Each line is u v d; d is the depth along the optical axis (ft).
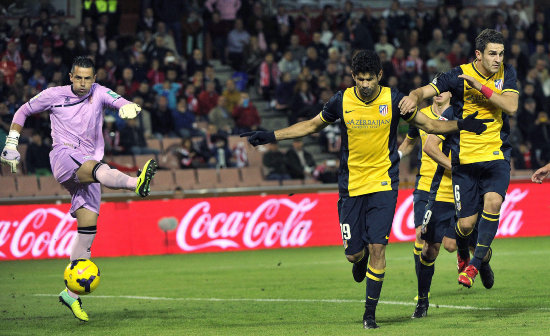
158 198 141.08
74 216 63.16
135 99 160.56
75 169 59.21
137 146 154.61
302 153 158.51
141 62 170.40
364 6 216.33
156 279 95.35
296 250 130.52
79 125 60.54
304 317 62.49
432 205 63.62
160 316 64.69
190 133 162.20
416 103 53.93
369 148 53.98
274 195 135.13
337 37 188.75
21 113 60.59
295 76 181.88
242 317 63.21
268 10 210.38
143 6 183.73
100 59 168.35
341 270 100.68
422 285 60.54
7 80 159.22
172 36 183.73
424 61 190.08
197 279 94.43
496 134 60.49
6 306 73.77
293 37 185.26
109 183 57.16
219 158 157.38
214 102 169.68
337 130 170.71
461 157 61.00
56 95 60.54
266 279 92.73
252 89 188.85
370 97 53.42
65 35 185.16
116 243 128.67
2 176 147.64
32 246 124.57
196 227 131.23
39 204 126.11
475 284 81.56
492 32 58.54
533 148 170.71
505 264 100.94
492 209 59.31
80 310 61.41
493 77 59.88
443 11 200.75
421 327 54.44
